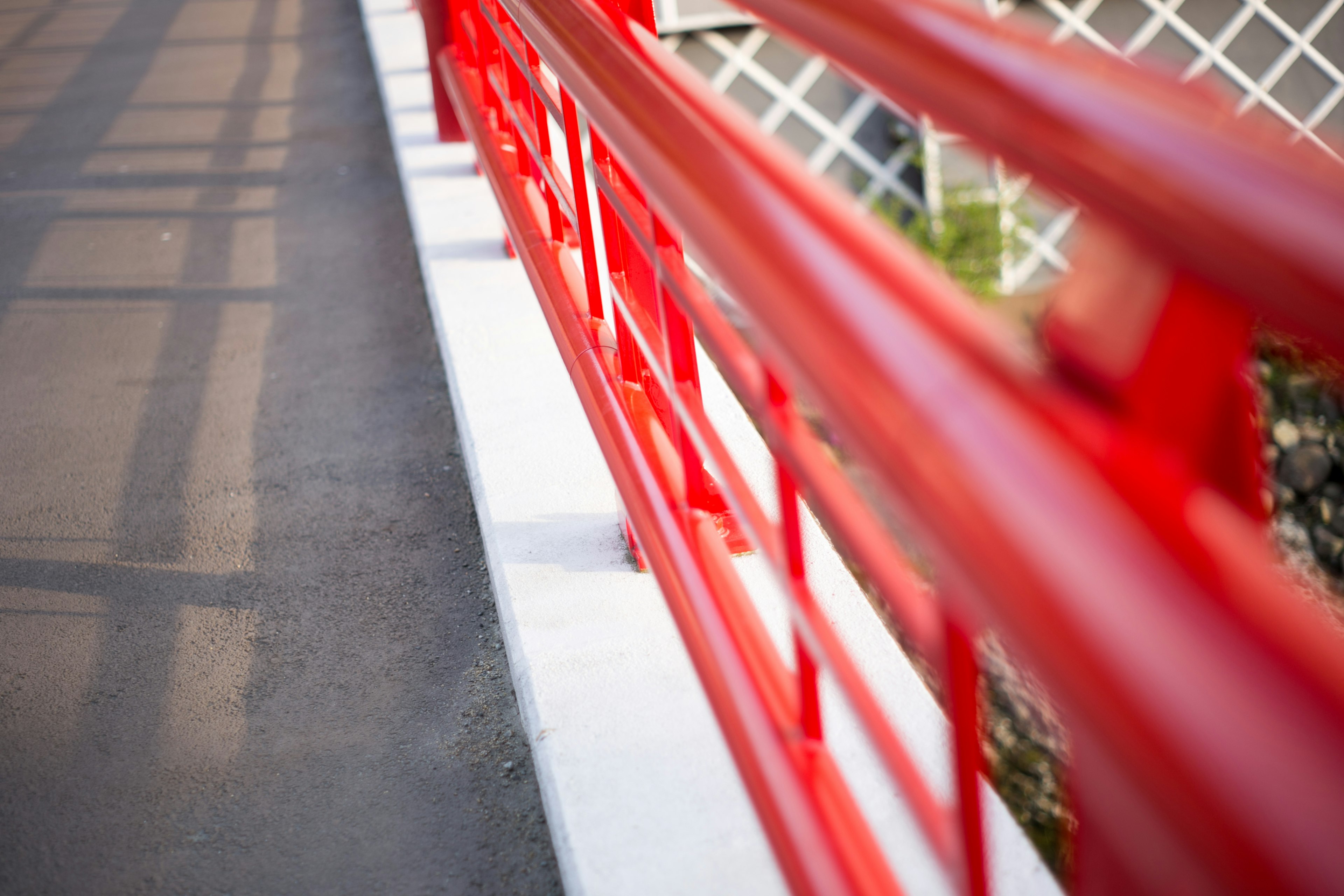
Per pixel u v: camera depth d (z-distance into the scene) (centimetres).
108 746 193
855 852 83
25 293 420
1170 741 29
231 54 802
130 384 339
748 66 1217
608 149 165
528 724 176
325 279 407
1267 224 35
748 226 70
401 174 448
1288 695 28
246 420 310
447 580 230
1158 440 46
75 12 1019
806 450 83
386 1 795
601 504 220
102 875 167
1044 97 46
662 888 138
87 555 252
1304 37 1285
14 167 584
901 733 159
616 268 169
